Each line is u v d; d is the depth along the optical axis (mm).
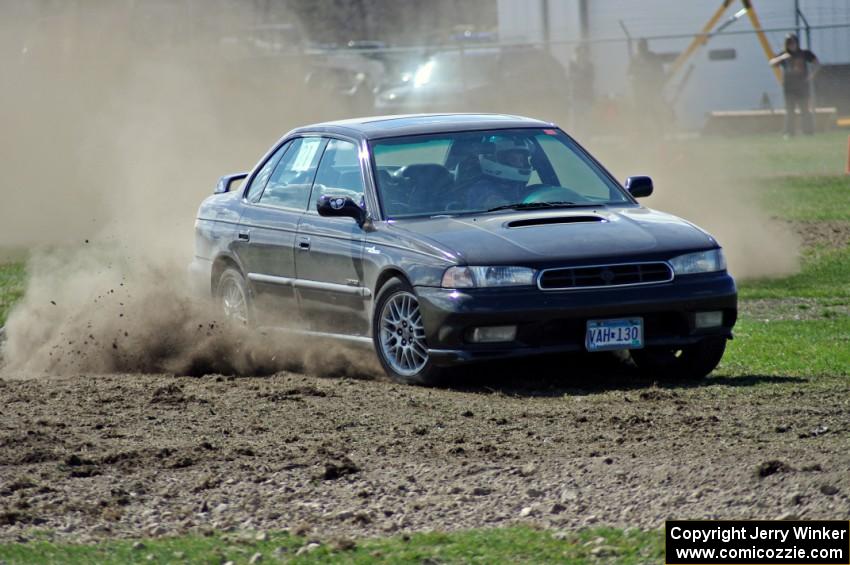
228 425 26797
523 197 32750
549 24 117688
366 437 25406
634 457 22969
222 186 39906
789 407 26812
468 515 20422
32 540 19484
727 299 30328
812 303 45344
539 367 32688
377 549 18609
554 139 34656
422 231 30781
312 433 25922
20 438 25578
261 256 35469
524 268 29141
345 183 33562
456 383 30422
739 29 117438
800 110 112062
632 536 18797
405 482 22219
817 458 21969
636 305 29406
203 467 23453
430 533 19422
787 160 94688
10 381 32750
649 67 109312
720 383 30578
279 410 28078
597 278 29422
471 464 23109
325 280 33125
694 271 30125
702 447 23453
